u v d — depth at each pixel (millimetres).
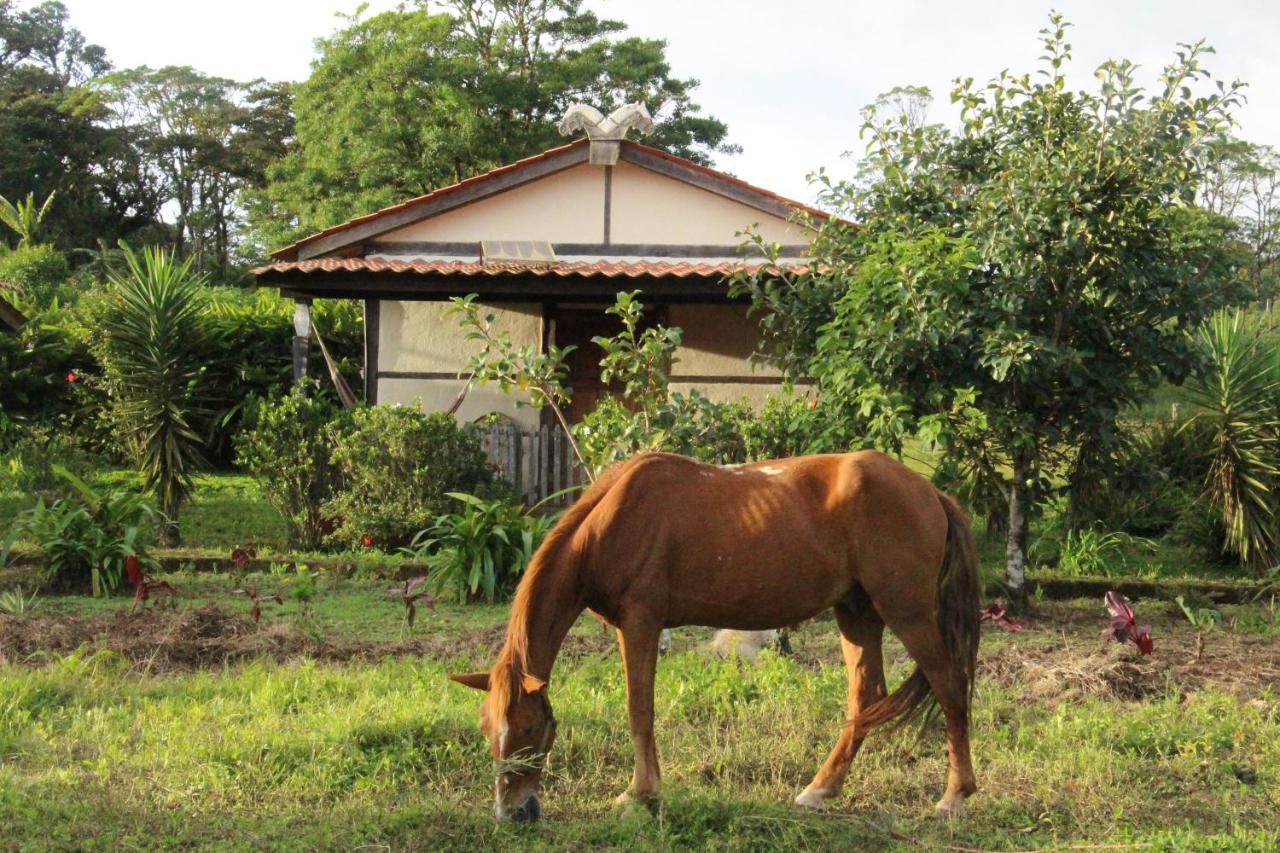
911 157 9734
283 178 40500
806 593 5195
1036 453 9359
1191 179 8656
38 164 49844
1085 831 4949
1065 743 5953
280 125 57469
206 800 5059
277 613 9172
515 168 14320
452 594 9773
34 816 4715
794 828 4855
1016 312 8625
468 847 4688
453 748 5746
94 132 52875
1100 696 6840
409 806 4980
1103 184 8570
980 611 5402
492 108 32188
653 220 14516
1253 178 39875
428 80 31547
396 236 14531
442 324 14297
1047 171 8531
